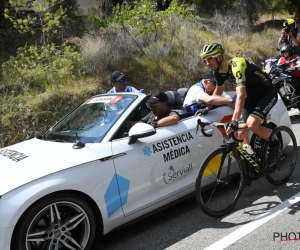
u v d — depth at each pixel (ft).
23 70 27.40
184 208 14.51
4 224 9.75
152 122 14.17
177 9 41.04
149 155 12.75
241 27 46.78
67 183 10.73
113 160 11.91
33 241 10.32
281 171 15.85
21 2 30.45
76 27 36.60
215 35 43.04
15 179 10.44
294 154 16.24
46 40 32.01
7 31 31.91
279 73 25.76
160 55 34.94
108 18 36.58
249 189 15.70
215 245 11.50
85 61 30.89
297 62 25.32
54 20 29.45
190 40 37.83
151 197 12.75
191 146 14.01
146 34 37.06
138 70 33.22
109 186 11.65
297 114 28.60
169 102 16.69
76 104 27.27
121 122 13.07
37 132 24.70
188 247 11.57
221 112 15.44
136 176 12.31
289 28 29.37
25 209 10.03
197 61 35.65
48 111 25.79
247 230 12.23
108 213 11.61
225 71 14.10
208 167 13.46
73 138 13.15
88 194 11.16
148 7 37.01
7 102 25.21
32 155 11.84
